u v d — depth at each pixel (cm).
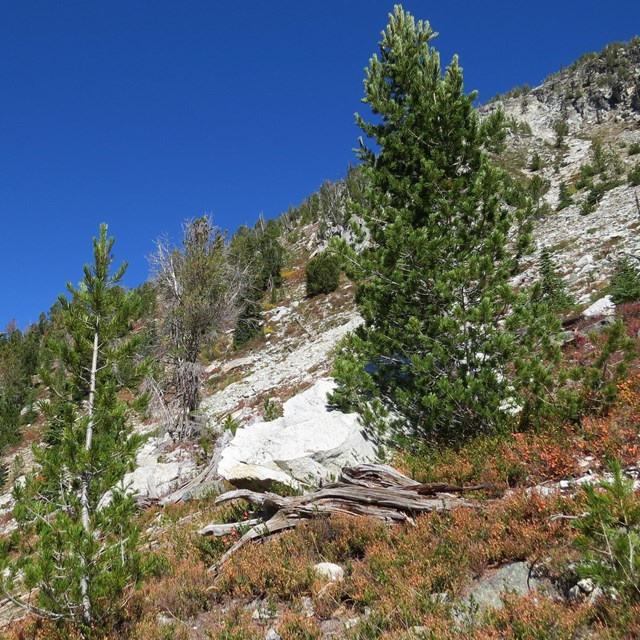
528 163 9094
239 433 1094
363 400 1088
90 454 600
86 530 563
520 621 412
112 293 721
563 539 519
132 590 584
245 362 3591
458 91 1103
